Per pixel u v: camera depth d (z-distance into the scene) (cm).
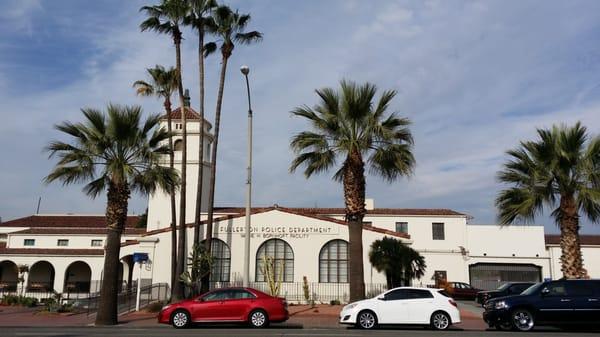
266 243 3091
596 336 1497
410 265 2936
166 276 3075
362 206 2070
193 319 1802
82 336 1453
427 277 4541
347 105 2083
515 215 2033
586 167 1962
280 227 3097
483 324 1997
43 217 5094
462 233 4641
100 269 4219
